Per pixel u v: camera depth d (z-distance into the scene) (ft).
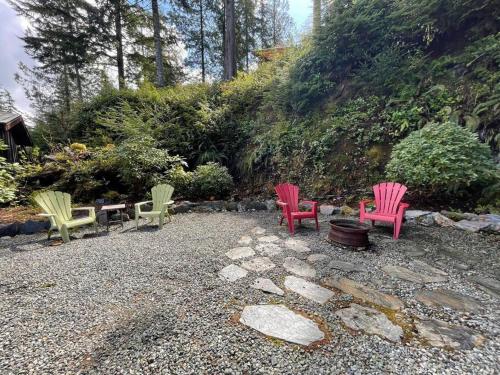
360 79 18.84
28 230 13.26
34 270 8.29
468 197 12.35
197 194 19.36
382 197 12.21
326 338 5.03
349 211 14.38
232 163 23.54
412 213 12.46
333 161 17.24
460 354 4.59
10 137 23.31
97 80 44.06
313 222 13.94
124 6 35.58
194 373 4.21
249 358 4.53
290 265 8.48
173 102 26.43
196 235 12.06
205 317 5.71
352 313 5.84
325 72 20.59
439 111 13.98
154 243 11.02
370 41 18.72
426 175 11.48
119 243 11.14
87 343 4.94
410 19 16.63
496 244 9.52
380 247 9.86
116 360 4.50
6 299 6.54
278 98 22.17
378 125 16.20
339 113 18.76
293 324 5.46
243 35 53.98
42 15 36.17
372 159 15.70
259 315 5.78
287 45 25.64
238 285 7.16
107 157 19.34
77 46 35.37
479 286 6.98
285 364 4.40
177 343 4.91
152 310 6.01
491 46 13.37
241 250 9.93
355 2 18.39
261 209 17.40
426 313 5.83
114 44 37.09
